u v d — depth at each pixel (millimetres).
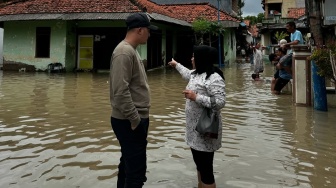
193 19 22500
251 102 8438
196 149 3098
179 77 14977
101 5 16984
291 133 5461
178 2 27828
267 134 5414
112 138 5191
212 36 22594
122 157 3137
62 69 17797
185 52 23547
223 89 3025
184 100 8773
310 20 8672
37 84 12008
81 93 9875
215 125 2979
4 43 18672
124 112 2658
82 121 6297
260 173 3779
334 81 6988
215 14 23141
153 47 19953
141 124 2822
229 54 24062
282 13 34719
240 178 3633
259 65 13461
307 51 7738
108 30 18156
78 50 18734
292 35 9344
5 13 17547
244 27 25859
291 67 9273
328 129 5680
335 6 9812
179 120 6453
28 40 18312
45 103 8133
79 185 3443
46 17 16438
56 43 17891
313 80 7344
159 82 12953
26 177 3650
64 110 7305
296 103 7906
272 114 6953
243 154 4441
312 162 4133
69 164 4066
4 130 5621
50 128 5773
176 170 3873
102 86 11594
